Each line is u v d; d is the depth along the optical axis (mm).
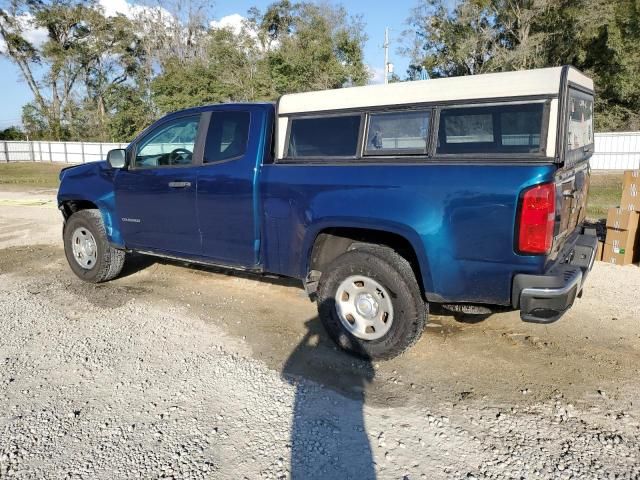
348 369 3855
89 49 45781
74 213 5922
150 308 5125
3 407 3346
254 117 4418
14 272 6484
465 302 3576
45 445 2959
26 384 3631
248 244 4453
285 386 3598
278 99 4211
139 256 7152
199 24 45656
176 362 3955
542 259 3166
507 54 29031
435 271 3471
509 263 3242
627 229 6379
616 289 5543
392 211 3570
